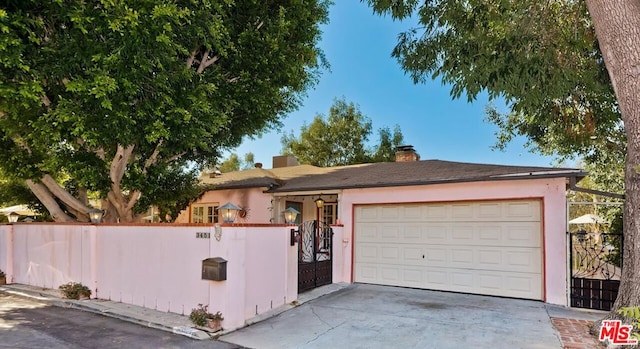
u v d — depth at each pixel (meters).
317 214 13.94
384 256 9.88
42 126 7.00
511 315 6.76
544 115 9.06
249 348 5.31
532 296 7.97
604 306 7.13
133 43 6.44
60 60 6.46
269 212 12.62
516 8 7.01
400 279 9.59
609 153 10.72
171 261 6.90
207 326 5.98
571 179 7.71
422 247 9.39
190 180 11.51
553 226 7.77
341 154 26.27
